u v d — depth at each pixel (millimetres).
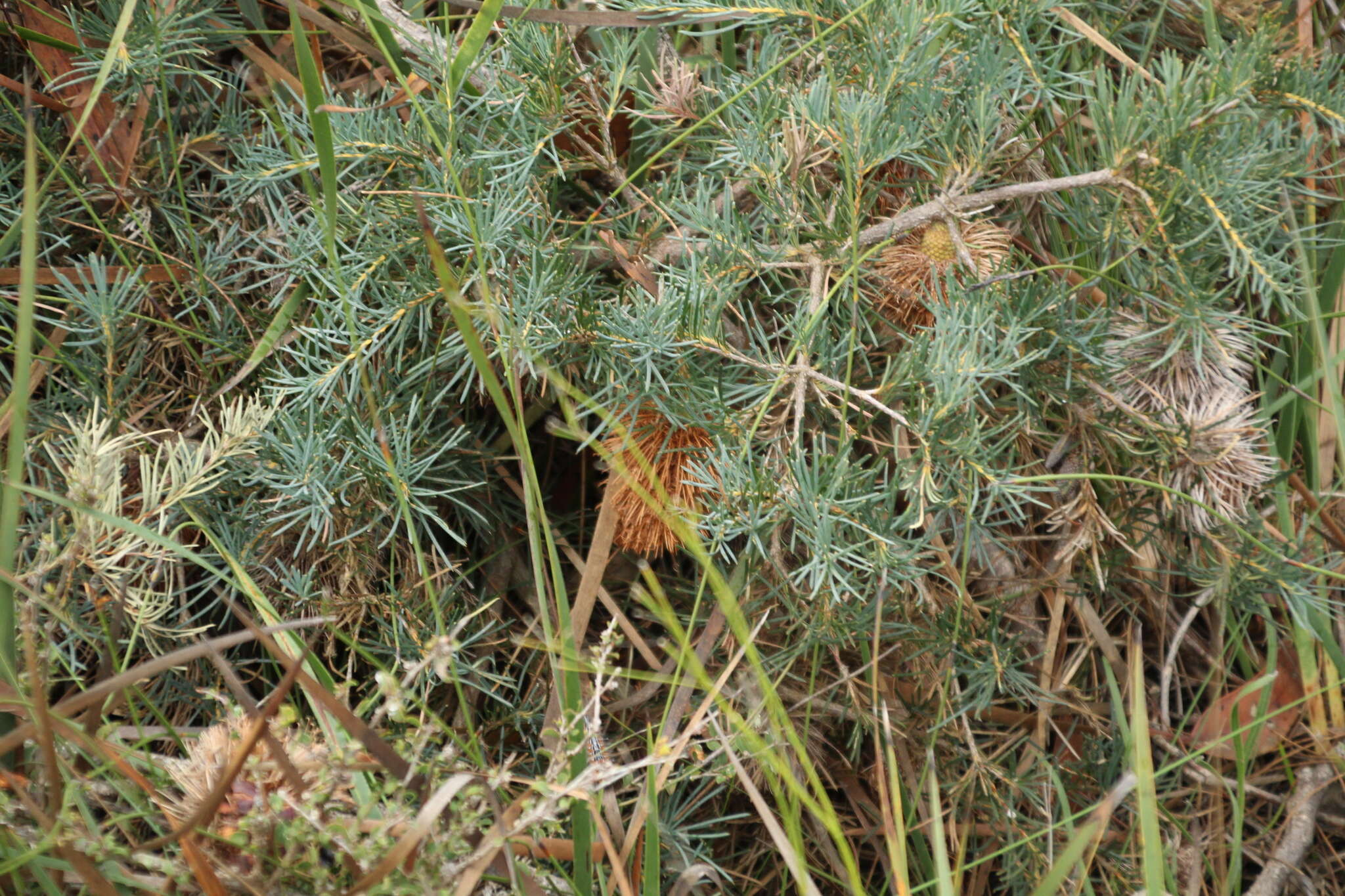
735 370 1404
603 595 1418
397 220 1415
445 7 1407
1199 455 1416
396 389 1418
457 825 1299
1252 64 1378
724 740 1324
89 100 1364
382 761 1299
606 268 1446
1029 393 1420
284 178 1426
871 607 1394
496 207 1393
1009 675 1423
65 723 1292
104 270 1424
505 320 1385
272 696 1279
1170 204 1379
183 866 1291
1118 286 1413
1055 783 1411
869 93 1404
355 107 1431
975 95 1396
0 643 1314
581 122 1442
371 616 1434
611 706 1424
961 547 1433
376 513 1413
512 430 1318
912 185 1418
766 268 1402
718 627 1403
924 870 1431
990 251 1403
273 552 1426
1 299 1421
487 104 1412
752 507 1361
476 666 1416
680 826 1425
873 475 1376
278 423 1410
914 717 1436
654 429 1392
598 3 1413
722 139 1441
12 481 1302
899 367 1368
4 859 1306
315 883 1293
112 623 1351
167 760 1326
